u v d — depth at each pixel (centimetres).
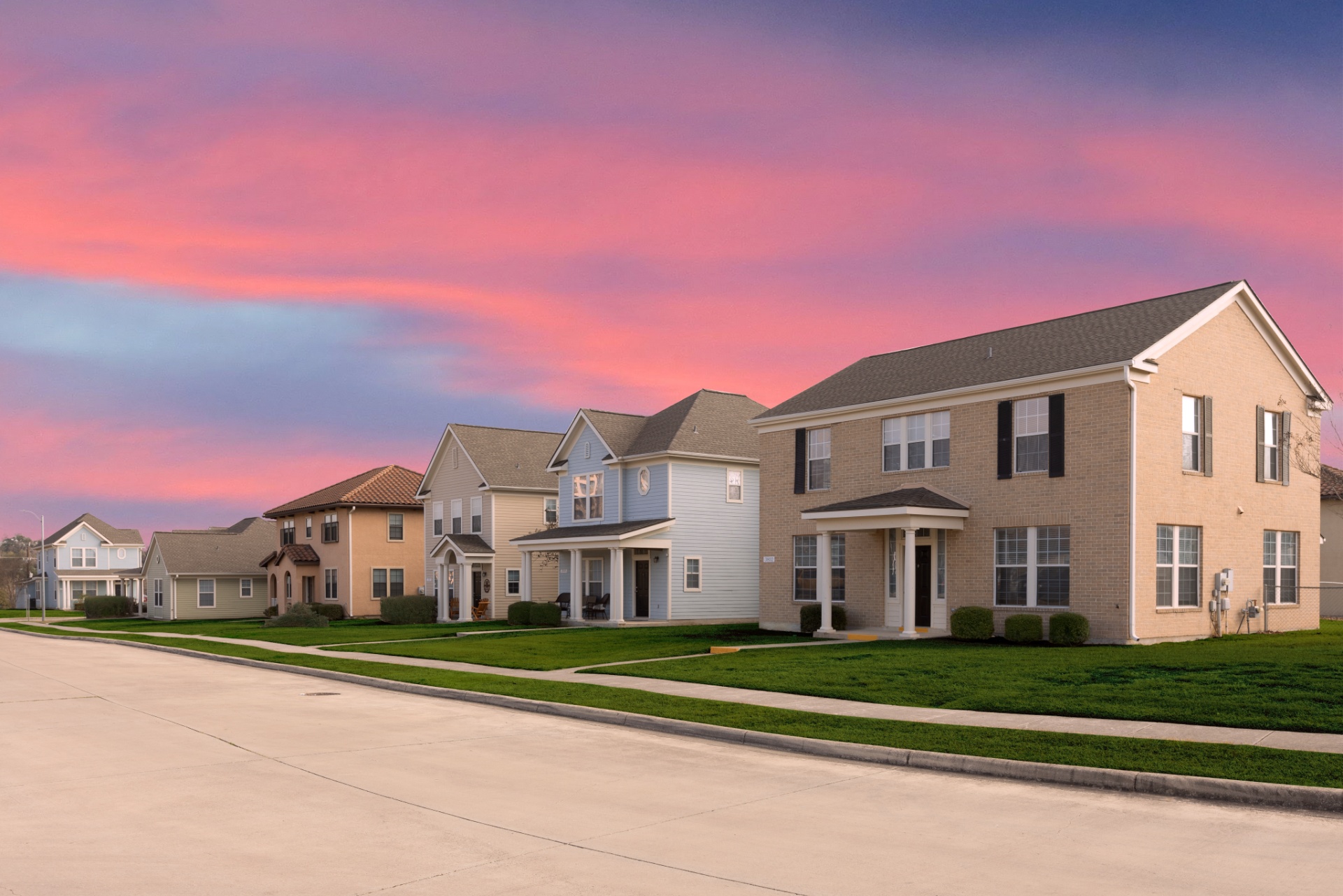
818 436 3122
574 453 4444
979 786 1020
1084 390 2419
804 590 3133
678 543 3931
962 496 2675
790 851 778
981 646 2361
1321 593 4259
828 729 1291
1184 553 2462
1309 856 753
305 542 5869
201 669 2411
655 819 883
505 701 1662
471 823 866
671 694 1667
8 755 1191
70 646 3416
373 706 1673
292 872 718
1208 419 2527
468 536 4859
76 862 738
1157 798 955
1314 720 1233
